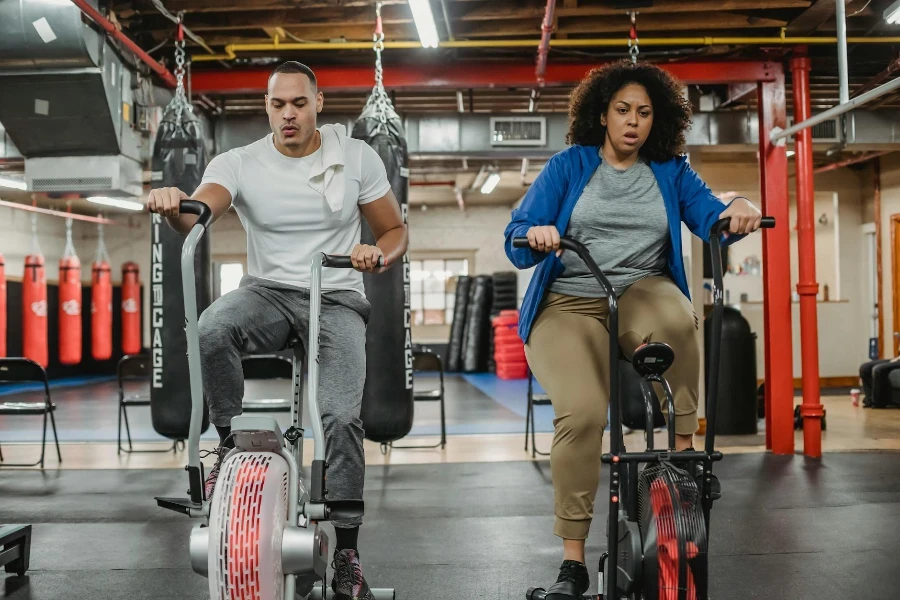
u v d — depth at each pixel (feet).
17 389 41.45
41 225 48.88
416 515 12.78
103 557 10.53
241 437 5.82
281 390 37.47
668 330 6.84
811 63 18.85
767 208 18.65
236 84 18.97
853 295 37.14
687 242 22.38
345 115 19.79
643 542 6.10
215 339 6.64
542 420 25.59
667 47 18.35
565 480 6.88
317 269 6.37
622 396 8.72
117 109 16.53
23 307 42.60
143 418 27.78
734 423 21.67
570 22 17.33
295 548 5.58
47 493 14.97
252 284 7.30
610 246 7.20
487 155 20.44
